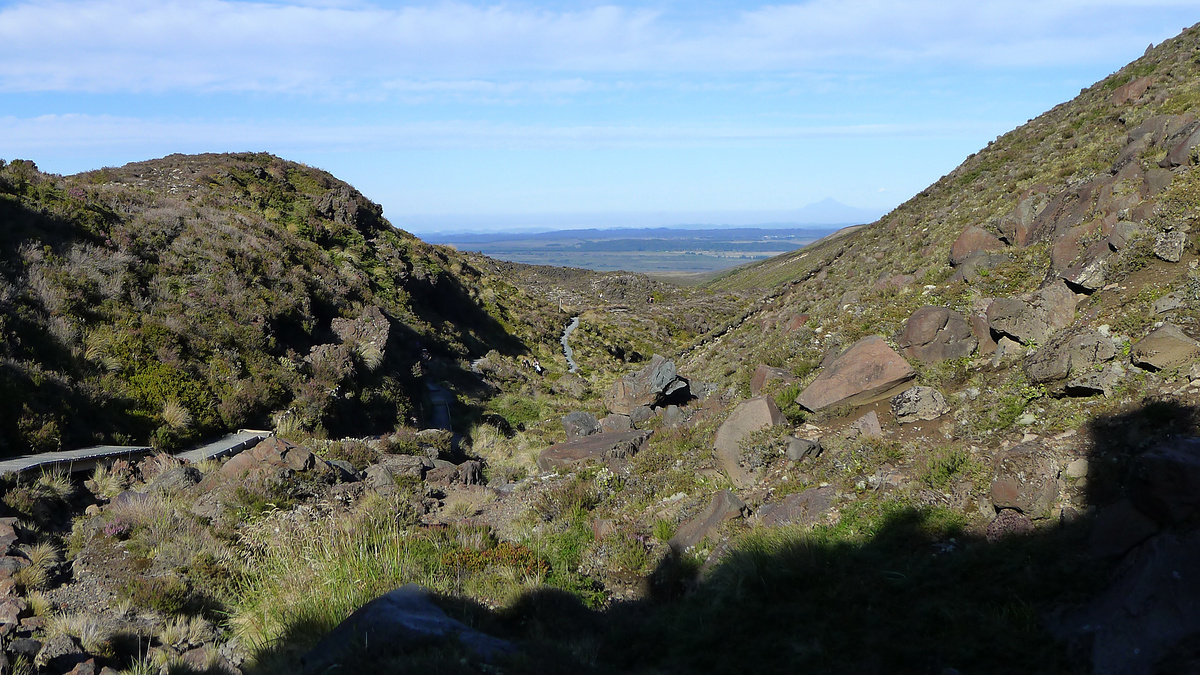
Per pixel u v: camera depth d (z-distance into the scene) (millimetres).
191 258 25016
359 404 22891
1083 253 13250
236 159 48219
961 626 6445
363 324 28516
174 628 8141
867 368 12664
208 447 16406
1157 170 13516
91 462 12898
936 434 10891
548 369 42688
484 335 45469
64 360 16141
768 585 8070
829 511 9789
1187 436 7305
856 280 25953
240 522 11242
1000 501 8117
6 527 9516
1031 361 10656
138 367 17672
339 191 49875
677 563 9641
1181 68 26219
